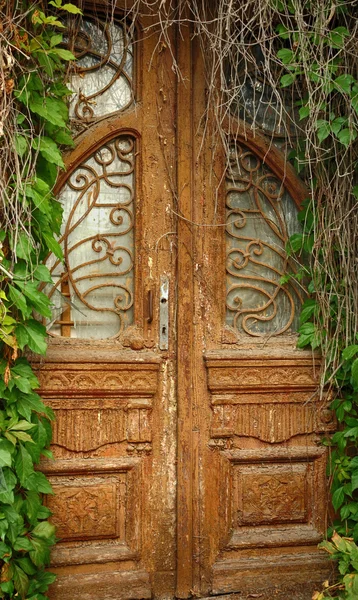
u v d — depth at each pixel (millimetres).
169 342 3414
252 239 3596
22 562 2910
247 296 3578
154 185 3424
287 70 3529
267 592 3406
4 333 2779
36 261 2951
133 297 3418
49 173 3033
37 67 2939
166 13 3357
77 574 3234
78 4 3334
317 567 3484
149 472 3357
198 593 3352
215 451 3438
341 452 3488
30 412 2896
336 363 3523
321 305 3486
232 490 3461
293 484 3523
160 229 3426
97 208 3393
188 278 3439
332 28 3469
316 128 3287
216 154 3512
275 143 3623
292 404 3541
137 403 3350
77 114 3348
